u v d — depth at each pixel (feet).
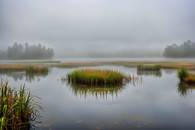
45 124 30.89
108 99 50.19
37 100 47.93
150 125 30.63
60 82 82.84
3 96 26.76
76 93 58.13
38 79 93.91
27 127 28.96
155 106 42.75
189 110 39.52
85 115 35.99
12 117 25.70
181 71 82.48
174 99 50.14
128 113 37.35
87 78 74.74
